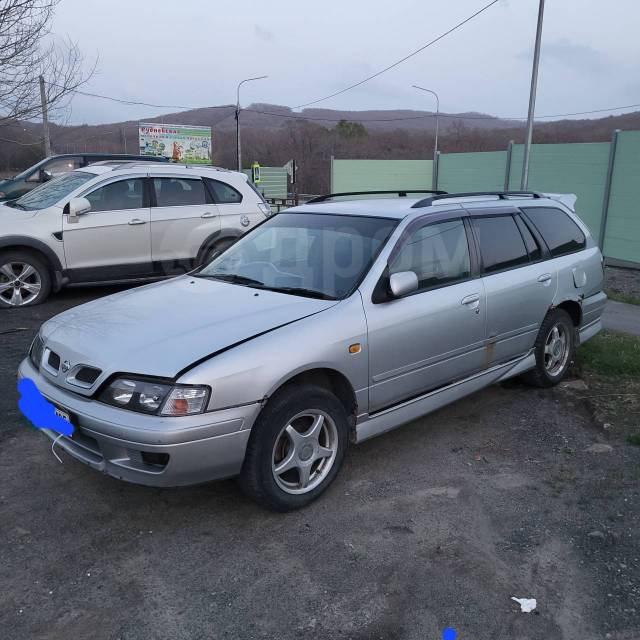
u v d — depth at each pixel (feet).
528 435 15.58
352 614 9.21
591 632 8.94
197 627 8.93
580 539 11.18
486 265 15.94
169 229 29.17
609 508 12.21
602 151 54.44
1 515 11.60
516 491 12.84
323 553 10.65
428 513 11.95
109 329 12.05
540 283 17.31
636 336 24.27
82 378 11.23
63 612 9.18
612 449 14.80
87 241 27.43
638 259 51.57
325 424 12.28
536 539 11.16
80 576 9.98
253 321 11.86
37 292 27.17
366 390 12.84
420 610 9.32
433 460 14.17
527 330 17.15
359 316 12.60
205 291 13.96
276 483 11.43
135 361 10.77
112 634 8.78
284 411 11.25
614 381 19.39
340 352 12.09
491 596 9.64
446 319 14.34
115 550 10.66
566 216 19.66
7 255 26.35
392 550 10.76
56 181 30.63
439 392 14.78
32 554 10.50
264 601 9.47
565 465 14.01
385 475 13.43
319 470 12.35
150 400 10.32
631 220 52.01
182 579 9.95
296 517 11.75
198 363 10.59
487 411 17.12
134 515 11.73
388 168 88.43
